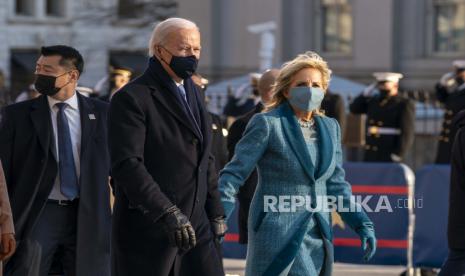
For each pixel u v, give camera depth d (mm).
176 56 10539
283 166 10977
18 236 12078
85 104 12602
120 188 10625
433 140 32031
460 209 12602
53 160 12281
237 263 19391
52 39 70250
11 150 12242
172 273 10625
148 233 10500
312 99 10914
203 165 10711
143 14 69938
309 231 11000
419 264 17969
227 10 55594
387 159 24828
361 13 52156
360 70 51875
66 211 12367
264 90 15742
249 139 11016
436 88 26219
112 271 10758
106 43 71562
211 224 10922
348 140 26094
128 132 10328
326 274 11078
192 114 10734
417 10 50781
